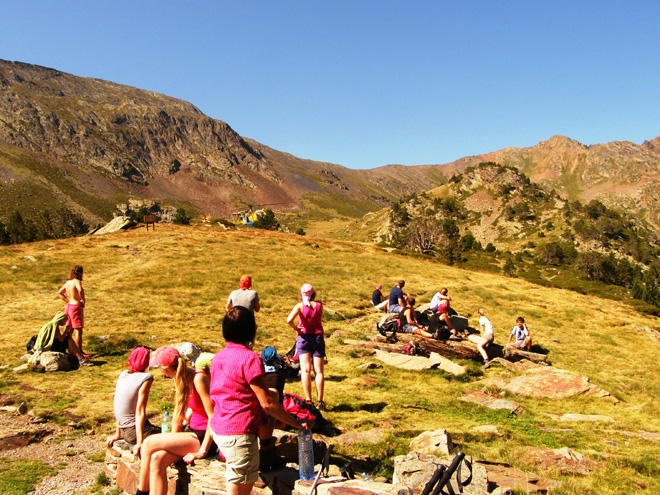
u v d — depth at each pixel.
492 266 138.88
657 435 10.08
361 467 6.19
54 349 11.27
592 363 18.97
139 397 5.55
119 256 34.16
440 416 9.46
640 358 20.73
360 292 27.16
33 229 118.31
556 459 7.38
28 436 7.03
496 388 12.61
